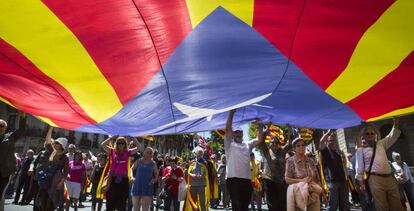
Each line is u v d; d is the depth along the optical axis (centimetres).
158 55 412
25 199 1171
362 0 334
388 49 416
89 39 381
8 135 618
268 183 675
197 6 346
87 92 481
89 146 4903
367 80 497
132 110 538
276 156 693
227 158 628
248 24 376
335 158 732
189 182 959
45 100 513
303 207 529
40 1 325
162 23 365
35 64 418
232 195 599
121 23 362
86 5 333
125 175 694
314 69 464
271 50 418
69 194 959
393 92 536
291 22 372
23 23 353
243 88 501
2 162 600
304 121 739
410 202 1000
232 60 431
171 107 539
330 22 371
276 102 612
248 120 755
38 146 4169
